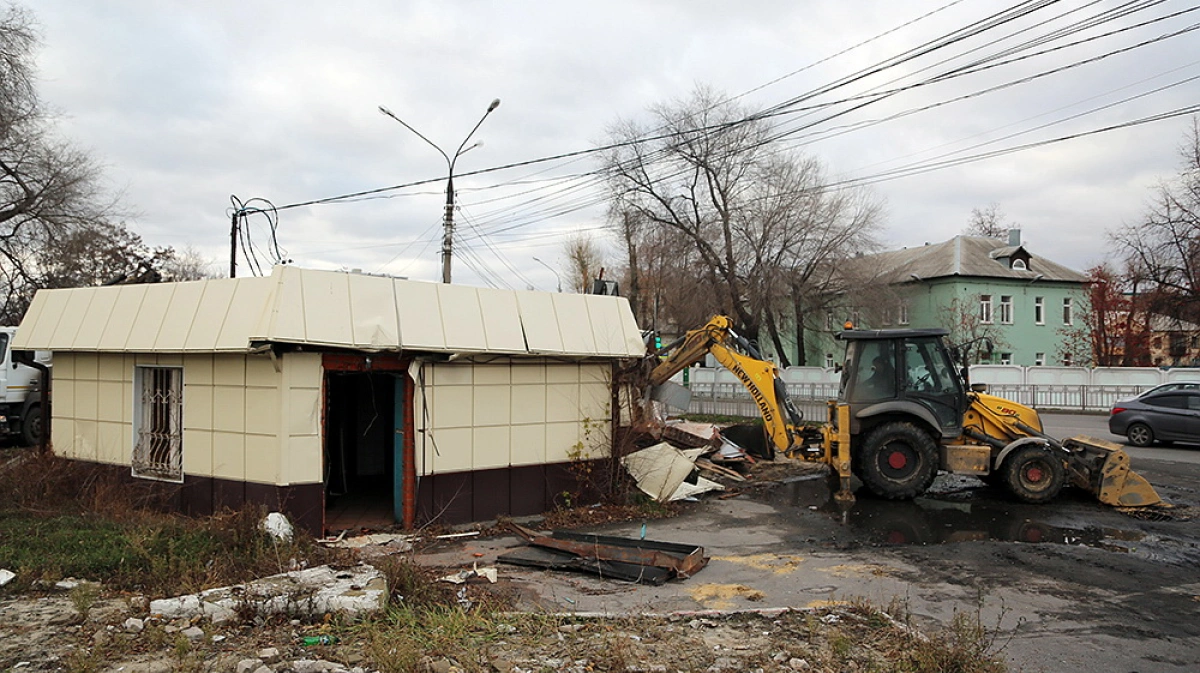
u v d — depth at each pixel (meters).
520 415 9.66
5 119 23.12
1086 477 10.71
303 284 7.94
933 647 4.88
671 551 7.40
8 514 7.82
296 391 7.97
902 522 9.57
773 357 50.47
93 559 6.20
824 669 4.67
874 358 11.24
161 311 8.91
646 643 5.08
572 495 10.09
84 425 9.81
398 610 5.46
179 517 8.16
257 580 5.80
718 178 35.41
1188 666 4.96
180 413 8.90
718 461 13.32
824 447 11.79
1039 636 5.50
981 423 11.11
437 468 8.91
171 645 4.77
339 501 10.34
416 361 8.67
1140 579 7.00
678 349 12.48
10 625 5.06
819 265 36.22
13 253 25.42
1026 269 45.72
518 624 5.40
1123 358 43.38
